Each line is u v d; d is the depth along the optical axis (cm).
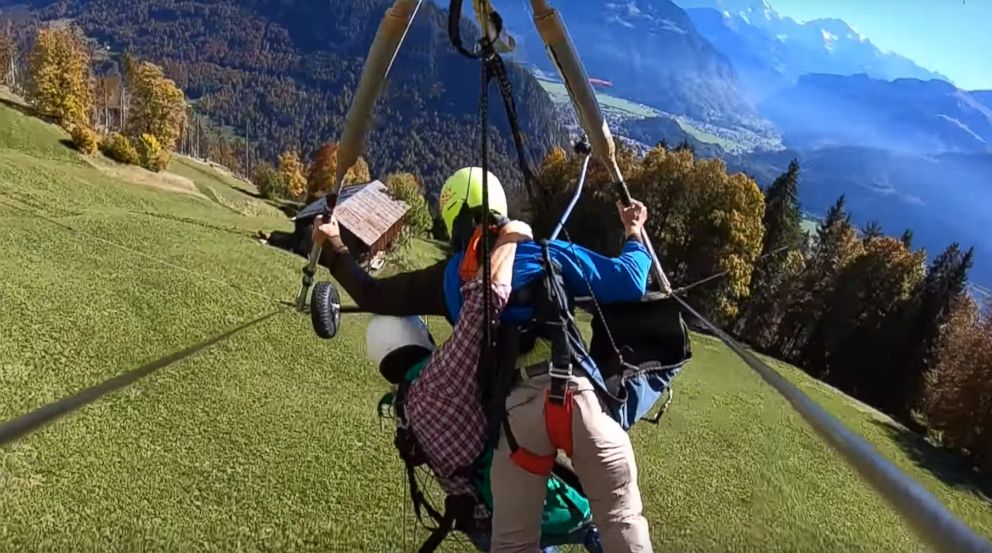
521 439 370
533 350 374
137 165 11138
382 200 6875
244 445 2853
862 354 7838
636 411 428
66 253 4541
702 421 3903
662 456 3444
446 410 389
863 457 224
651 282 470
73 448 2573
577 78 427
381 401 458
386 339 441
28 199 6181
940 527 173
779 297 7631
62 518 2250
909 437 5972
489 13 369
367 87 420
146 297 4072
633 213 457
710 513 3025
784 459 3719
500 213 411
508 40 372
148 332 3728
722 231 6481
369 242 6259
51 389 3028
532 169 414
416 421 396
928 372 7706
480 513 408
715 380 4478
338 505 2589
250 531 2395
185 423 2920
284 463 2780
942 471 5388
